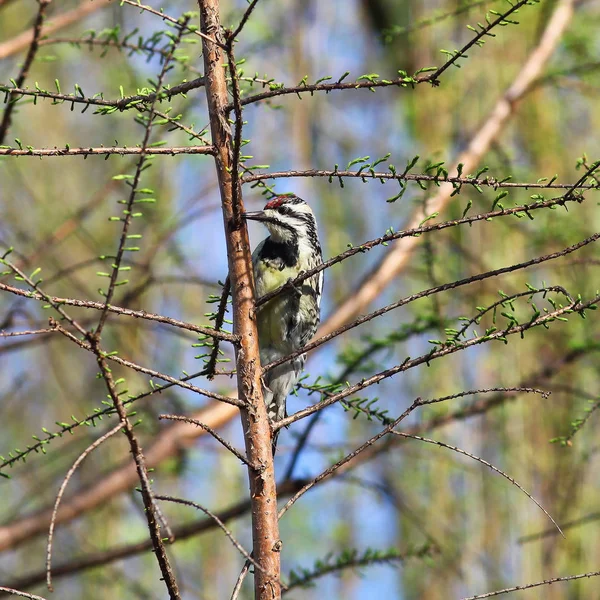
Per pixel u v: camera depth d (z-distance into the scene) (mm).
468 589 12031
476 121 13898
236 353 5902
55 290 12539
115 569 11867
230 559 12281
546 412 12117
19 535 10711
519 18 13578
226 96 6008
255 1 5039
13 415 13281
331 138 14797
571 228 11422
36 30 5336
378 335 13656
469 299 12344
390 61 15156
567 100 13250
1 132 7094
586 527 11703
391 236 5535
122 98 5691
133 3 5234
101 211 12977
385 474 13070
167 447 11086
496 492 12266
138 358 12039
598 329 11516
